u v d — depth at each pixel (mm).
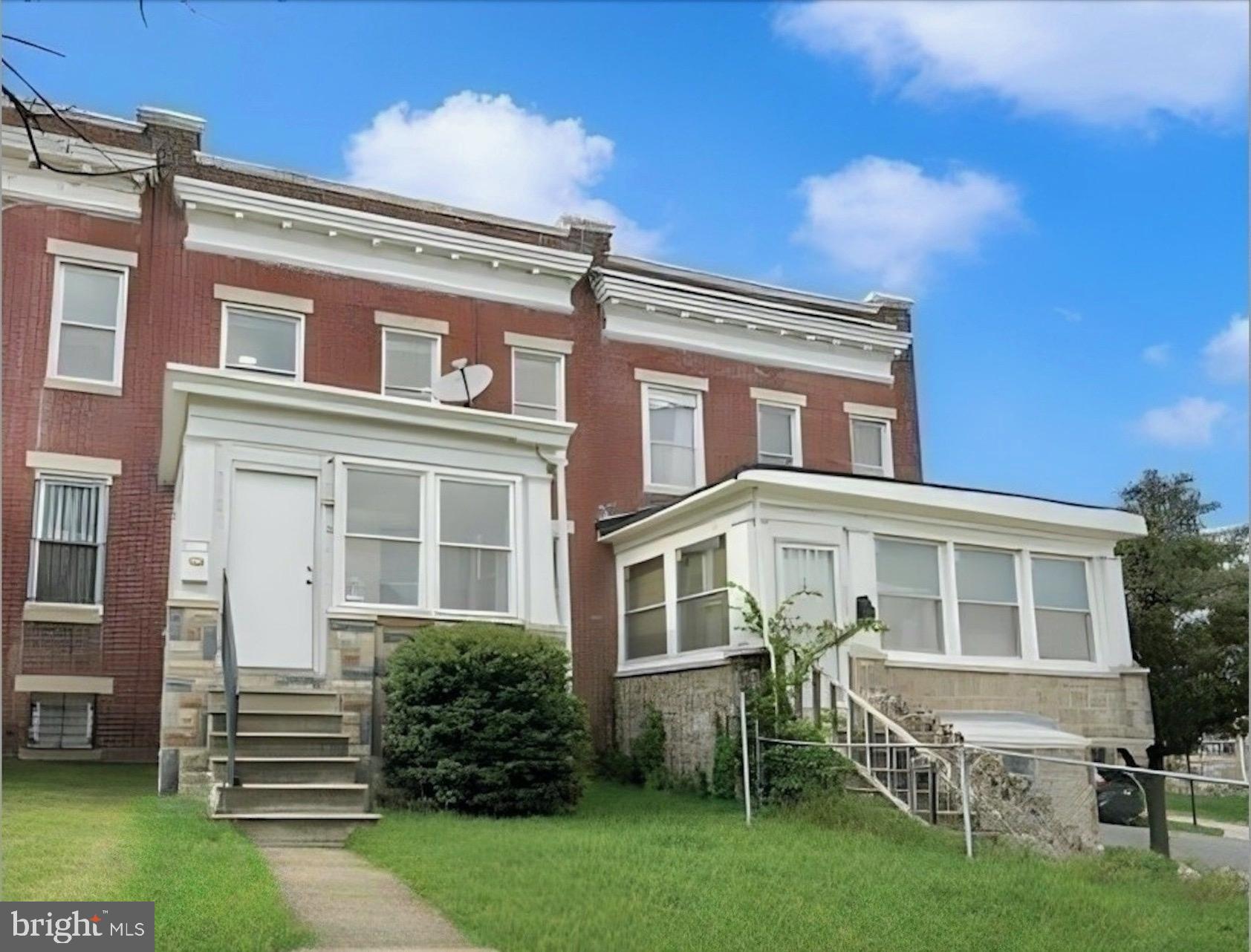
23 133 16328
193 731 12086
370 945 6566
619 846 9992
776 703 14000
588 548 19328
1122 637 18438
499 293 19781
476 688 12375
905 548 17047
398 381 18750
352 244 18734
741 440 21359
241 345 17734
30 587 15586
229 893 7414
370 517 13844
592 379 20250
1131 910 8766
